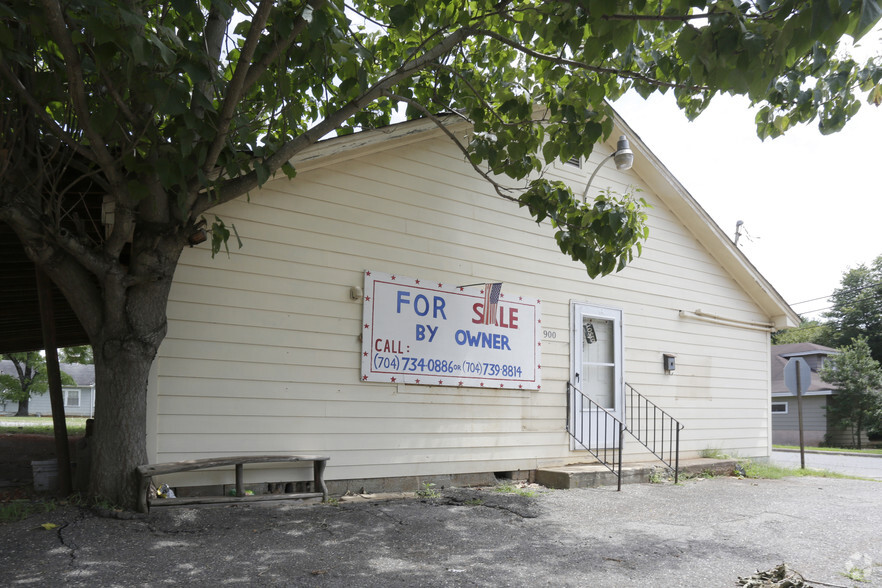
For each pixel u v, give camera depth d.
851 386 30.58
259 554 4.73
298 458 6.55
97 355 5.62
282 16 4.85
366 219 7.60
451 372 8.09
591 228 6.75
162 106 4.35
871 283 45.22
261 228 6.84
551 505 7.09
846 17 3.49
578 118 6.45
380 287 7.60
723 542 5.68
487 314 8.56
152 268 5.60
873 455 22.48
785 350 37.38
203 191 5.88
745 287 12.43
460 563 4.75
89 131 4.69
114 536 4.89
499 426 8.55
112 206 6.11
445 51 6.30
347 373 7.27
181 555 4.59
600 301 9.99
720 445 11.61
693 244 11.65
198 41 5.12
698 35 4.24
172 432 6.15
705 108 6.28
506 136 7.01
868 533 6.20
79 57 4.37
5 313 10.21
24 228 5.10
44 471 6.18
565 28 5.07
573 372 9.47
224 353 6.50
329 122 5.89
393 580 4.31
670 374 10.91
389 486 7.47
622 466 9.38
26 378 31.80
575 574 4.60
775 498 8.15
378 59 8.23
